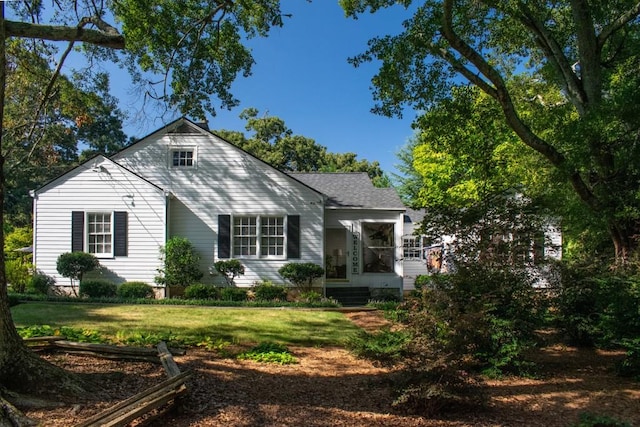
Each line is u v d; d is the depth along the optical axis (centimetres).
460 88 1018
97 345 641
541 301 715
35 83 1106
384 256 1673
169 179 1542
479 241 702
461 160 1422
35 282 1430
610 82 1128
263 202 1540
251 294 1480
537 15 1029
